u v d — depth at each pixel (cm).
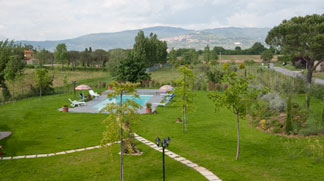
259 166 1708
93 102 4147
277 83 4484
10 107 3875
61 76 8662
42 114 3272
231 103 1797
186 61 12175
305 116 2628
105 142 1433
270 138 2266
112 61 6762
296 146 2052
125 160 1834
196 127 2659
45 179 1545
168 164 1756
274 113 2834
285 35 4541
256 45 16500
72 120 2966
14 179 1547
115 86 1474
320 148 1850
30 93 4988
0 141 2277
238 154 1838
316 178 1512
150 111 3278
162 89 3803
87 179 1540
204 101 4088
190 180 1506
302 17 4584
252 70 7075
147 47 9581
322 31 4166
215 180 1502
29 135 2442
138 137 2341
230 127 2639
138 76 5781
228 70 1856
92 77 8412
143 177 1566
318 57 4588
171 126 2697
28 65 10975
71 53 11769
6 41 5503
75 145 2159
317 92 3862
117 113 1462
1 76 5219
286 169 1655
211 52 12056
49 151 2030
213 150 2016
